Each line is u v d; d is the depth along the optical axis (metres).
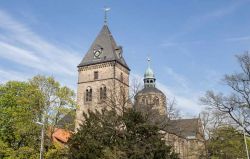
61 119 48.66
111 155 34.12
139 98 42.53
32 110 48.34
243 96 45.38
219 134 52.31
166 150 36.38
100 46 99.62
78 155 36.16
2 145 47.12
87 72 98.19
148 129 36.91
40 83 49.34
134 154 34.56
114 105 41.31
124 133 36.75
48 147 47.19
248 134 46.38
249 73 45.12
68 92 49.75
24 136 49.31
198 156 60.19
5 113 50.47
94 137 37.47
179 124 61.75
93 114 39.78
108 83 94.19
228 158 54.38
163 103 45.75
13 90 53.34
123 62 100.81
